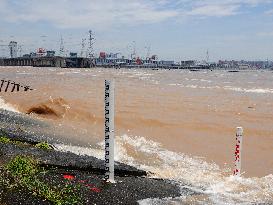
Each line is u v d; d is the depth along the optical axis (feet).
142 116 94.68
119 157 46.01
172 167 42.70
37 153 32.22
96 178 26.53
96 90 209.46
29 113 93.25
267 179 37.22
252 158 50.83
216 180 35.96
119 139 59.88
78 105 106.32
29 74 495.41
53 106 95.91
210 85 342.23
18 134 48.47
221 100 172.24
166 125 80.94
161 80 448.24
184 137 66.95
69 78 400.88
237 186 32.89
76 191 23.24
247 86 339.77
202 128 78.02
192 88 280.51
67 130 64.49
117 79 439.63
